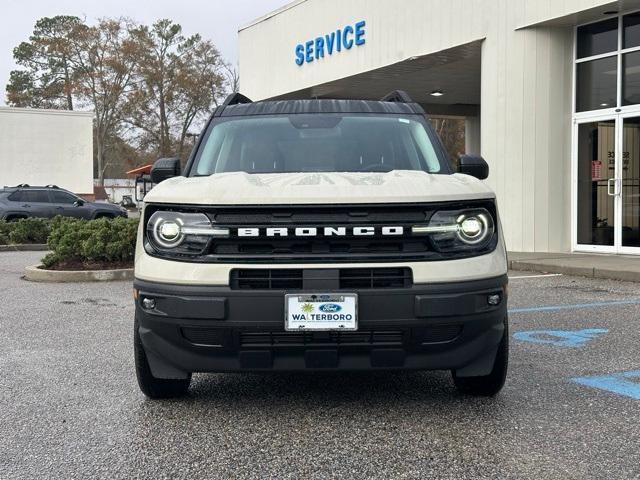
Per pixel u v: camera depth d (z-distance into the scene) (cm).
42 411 421
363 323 355
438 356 370
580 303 799
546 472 318
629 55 1224
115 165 7688
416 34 1622
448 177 423
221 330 361
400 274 362
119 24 6312
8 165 3803
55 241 1201
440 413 404
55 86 7231
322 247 361
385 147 486
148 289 373
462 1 1469
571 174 1332
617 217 1251
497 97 1376
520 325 669
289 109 529
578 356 541
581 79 1311
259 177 414
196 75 6494
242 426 387
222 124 520
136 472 325
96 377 501
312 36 2022
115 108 6347
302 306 354
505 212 1361
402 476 315
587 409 410
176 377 395
